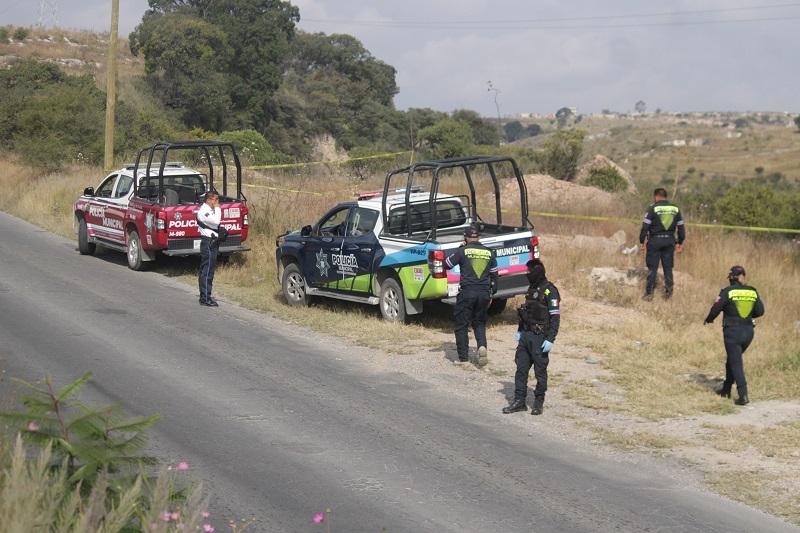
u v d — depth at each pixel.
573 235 29.42
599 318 20.00
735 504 10.28
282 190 35.47
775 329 18.58
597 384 15.33
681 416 13.62
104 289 22.89
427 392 14.76
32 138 52.78
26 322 18.72
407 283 19.00
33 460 6.21
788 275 23.53
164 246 24.58
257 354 16.91
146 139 66.31
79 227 28.69
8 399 6.88
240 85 89.50
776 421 13.27
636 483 10.89
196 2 96.12
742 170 132.00
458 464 11.38
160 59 86.69
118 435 6.59
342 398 14.23
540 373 13.67
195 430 12.41
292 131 97.75
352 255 20.20
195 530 6.33
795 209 35.09
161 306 21.06
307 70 121.44
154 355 16.52
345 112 107.56
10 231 33.38
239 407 13.55
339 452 11.71
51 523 5.80
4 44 100.62
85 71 88.56
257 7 94.06
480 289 16.28
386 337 18.33
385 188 19.53
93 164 52.81
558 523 9.56
